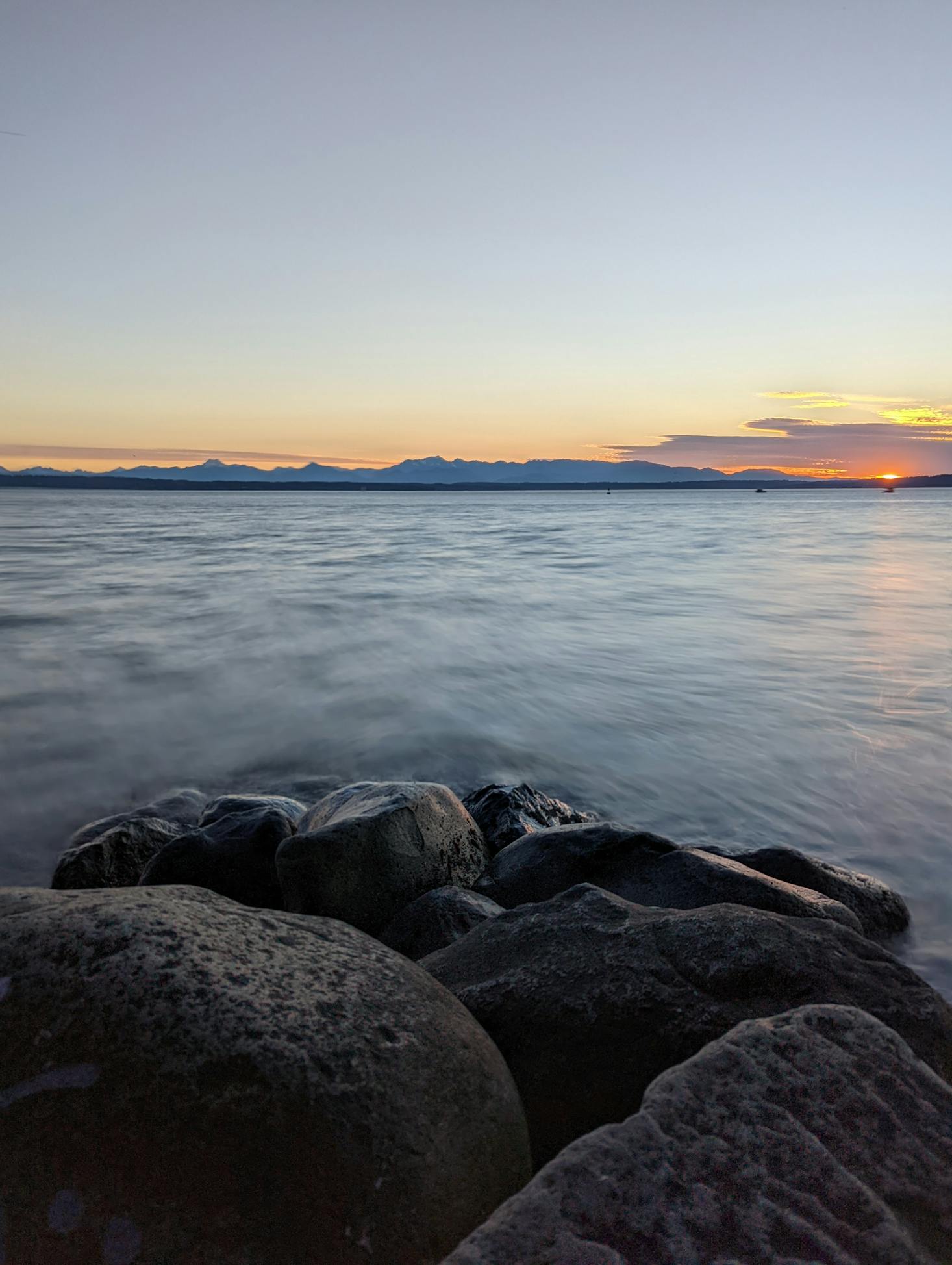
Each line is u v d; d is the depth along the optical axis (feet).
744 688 35.73
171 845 16.12
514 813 18.63
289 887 13.85
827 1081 6.13
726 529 164.04
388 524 194.49
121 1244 5.48
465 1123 6.72
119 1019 6.27
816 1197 5.31
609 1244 4.98
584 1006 8.51
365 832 14.07
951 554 102.42
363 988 7.37
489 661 41.68
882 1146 5.68
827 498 566.36
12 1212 5.58
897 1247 5.03
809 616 54.39
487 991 9.00
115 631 48.78
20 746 28.55
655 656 42.45
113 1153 5.73
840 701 33.32
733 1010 8.16
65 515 221.87
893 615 54.19
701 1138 5.66
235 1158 5.77
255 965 7.13
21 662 40.65
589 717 31.55
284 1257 5.56
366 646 45.42
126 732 30.09
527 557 102.12
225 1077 6.05
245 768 26.61
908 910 16.66
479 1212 6.36
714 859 14.23
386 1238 5.80
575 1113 7.78
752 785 24.48
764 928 9.11
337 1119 6.08
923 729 29.40
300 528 168.35
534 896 14.56
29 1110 5.87
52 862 20.59
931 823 21.61
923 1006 8.13
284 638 47.42
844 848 20.31
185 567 84.99
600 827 15.35
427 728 30.27
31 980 6.50
